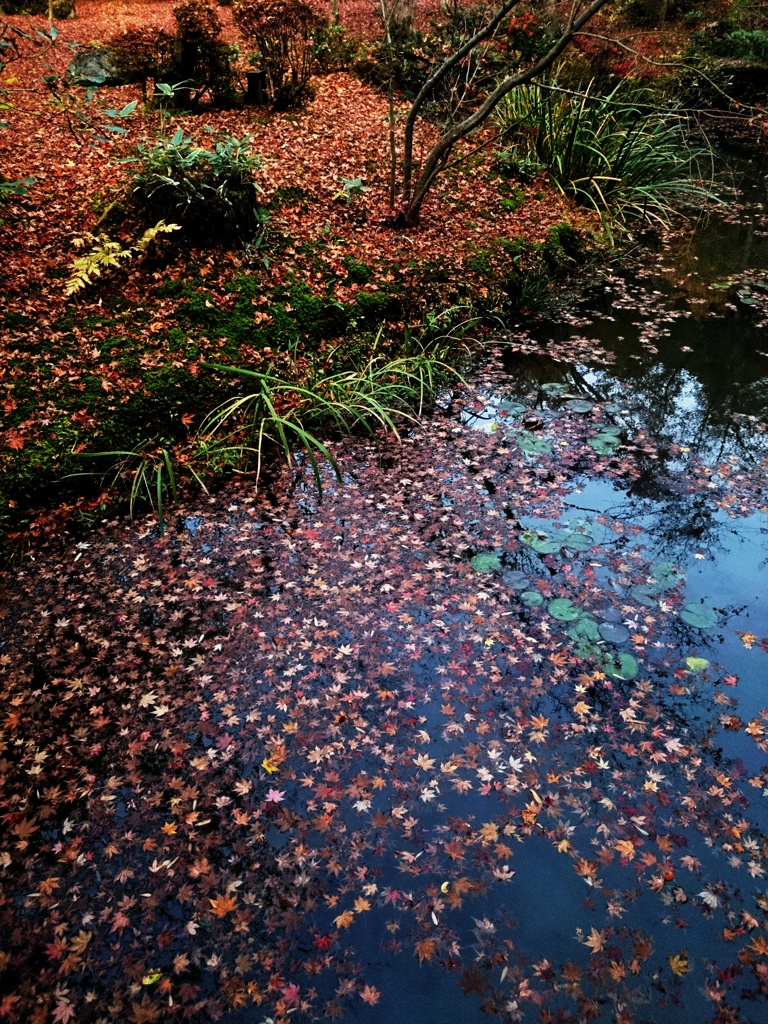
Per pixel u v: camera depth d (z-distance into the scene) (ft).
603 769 7.76
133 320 14.40
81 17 37.40
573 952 6.22
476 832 7.18
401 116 25.23
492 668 8.99
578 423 14.37
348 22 36.06
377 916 6.50
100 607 9.98
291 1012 5.85
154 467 12.44
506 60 21.84
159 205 15.69
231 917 6.49
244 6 22.17
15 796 7.59
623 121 24.93
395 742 8.10
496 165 23.57
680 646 9.25
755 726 8.20
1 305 13.78
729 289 20.57
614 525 11.47
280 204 18.54
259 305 15.56
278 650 9.30
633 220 25.08
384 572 10.58
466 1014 5.83
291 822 7.29
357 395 14.06
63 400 12.56
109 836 7.18
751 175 30.22
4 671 9.02
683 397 15.46
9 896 6.69
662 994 5.93
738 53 36.96
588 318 18.99
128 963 6.18
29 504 11.53
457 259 18.88
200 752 8.02
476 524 11.55
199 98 23.17
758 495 12.21
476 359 16.94
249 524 11.59
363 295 16.70
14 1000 5.95
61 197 16.71
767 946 6.22
